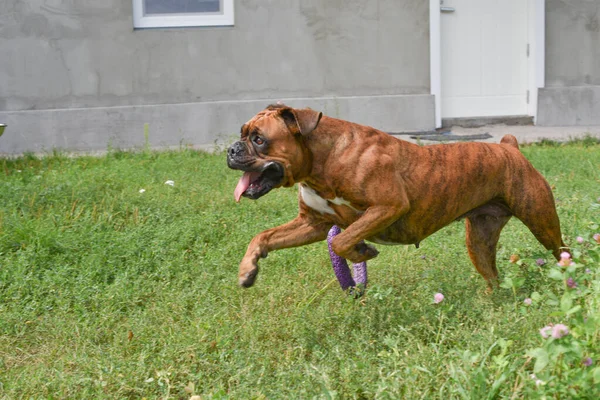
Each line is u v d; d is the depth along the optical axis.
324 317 4.75
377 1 11.63
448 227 6.94
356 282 5.26
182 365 4.23
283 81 11.66
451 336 4.29
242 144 4.38
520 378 3.63
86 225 6.61
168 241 6.38
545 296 4.57
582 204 6.94
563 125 12.30
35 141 11.26
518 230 6.48
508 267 5.51
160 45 11.41
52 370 4.29
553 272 3.69
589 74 12.34
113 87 11.41
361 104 11.74
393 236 4.89
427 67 11.84
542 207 5.04
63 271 5.62
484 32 12.27
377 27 11.70
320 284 5.56
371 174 4.52
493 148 5.03
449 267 5.66
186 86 11.52
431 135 11.48
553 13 12.18
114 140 11.38
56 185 7.77
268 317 4.86
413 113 11.85
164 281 5.68
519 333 4.20
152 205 7.31
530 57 12.28
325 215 4.87
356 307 4.86
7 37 11.17
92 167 9.15
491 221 5.25
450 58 12.27
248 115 11.58
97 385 4.04
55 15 11.20
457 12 12.17
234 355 4.31
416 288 5.20
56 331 4.82
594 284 3.92
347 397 3.83
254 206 7.48
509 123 12.36
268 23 11.53
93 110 11.31
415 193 4.73
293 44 11.60
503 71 12.38
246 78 11.60
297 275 5.72
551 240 5.16
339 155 4.54
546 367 3.45
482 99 12.41
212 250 6.24
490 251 5.27
